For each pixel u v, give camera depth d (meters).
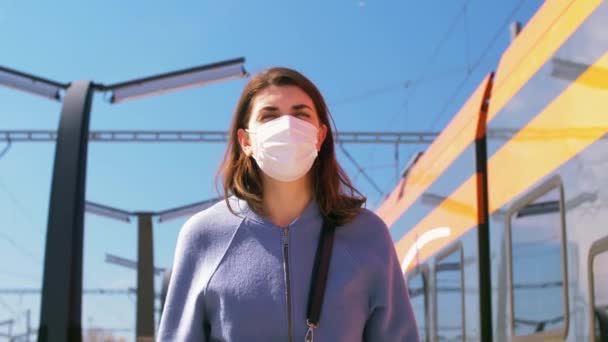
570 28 4.06
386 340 2.14
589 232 3.64
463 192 5.57
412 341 2.15
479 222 5.17
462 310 5.42
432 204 6.51
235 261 2.05
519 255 4.50
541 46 4.43
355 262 2.06
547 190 4.15
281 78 2.21
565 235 3.91
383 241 2.15
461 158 5.71
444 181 6.17
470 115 5.61
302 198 2.17
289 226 2.09
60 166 5.81
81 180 5.79
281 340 1.99
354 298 2.04
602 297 3.50
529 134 4.45
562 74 4.09
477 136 5.38
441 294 6.03
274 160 2.05
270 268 2.03
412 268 7.14
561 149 4.01
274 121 2.09
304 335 2.00
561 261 3.93
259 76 2.25
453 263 5.71
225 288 2.01
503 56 5.17
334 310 2.01
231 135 2.26
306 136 2.07
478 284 5.07
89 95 6.20
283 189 2.15
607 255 3.44
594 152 3.63
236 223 2.10
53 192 5.69
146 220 8.17
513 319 4.55
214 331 2.03
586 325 3.64
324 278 2.03
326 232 2.09
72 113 6.02
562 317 3.90
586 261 3.66
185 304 2.07
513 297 4.57
